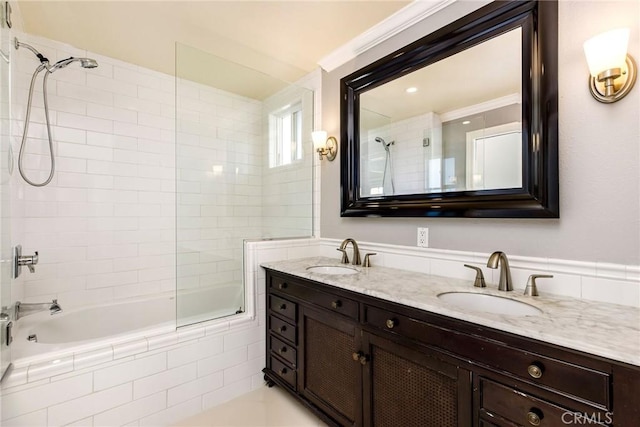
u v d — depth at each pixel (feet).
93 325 7.28
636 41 3.60
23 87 6.70
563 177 4.12
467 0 5.18
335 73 7.91
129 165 8.25
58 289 7.27
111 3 5.81
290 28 6.61
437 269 5.59
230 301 7.41
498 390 3.17
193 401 5.97
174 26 6.58
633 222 3.63
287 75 8.68
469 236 5.18
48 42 7.13
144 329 5.88
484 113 4.92
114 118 8.04
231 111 9.05
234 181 9.00
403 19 6.04
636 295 3.59
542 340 2.85
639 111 3.57
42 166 7.05
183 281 7.55
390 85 6.38
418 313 3.94
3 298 4.47
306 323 5.86
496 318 3.26
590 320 3.18
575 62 4.02
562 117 4.13
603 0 3.82
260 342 6.98
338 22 6.35
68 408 4.71
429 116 5.70
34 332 6.12
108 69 7.95
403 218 6.21
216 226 8.48
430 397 3.80
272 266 6.75
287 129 9.07
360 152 7.11
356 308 4.80
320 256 8.14
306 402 5.79
